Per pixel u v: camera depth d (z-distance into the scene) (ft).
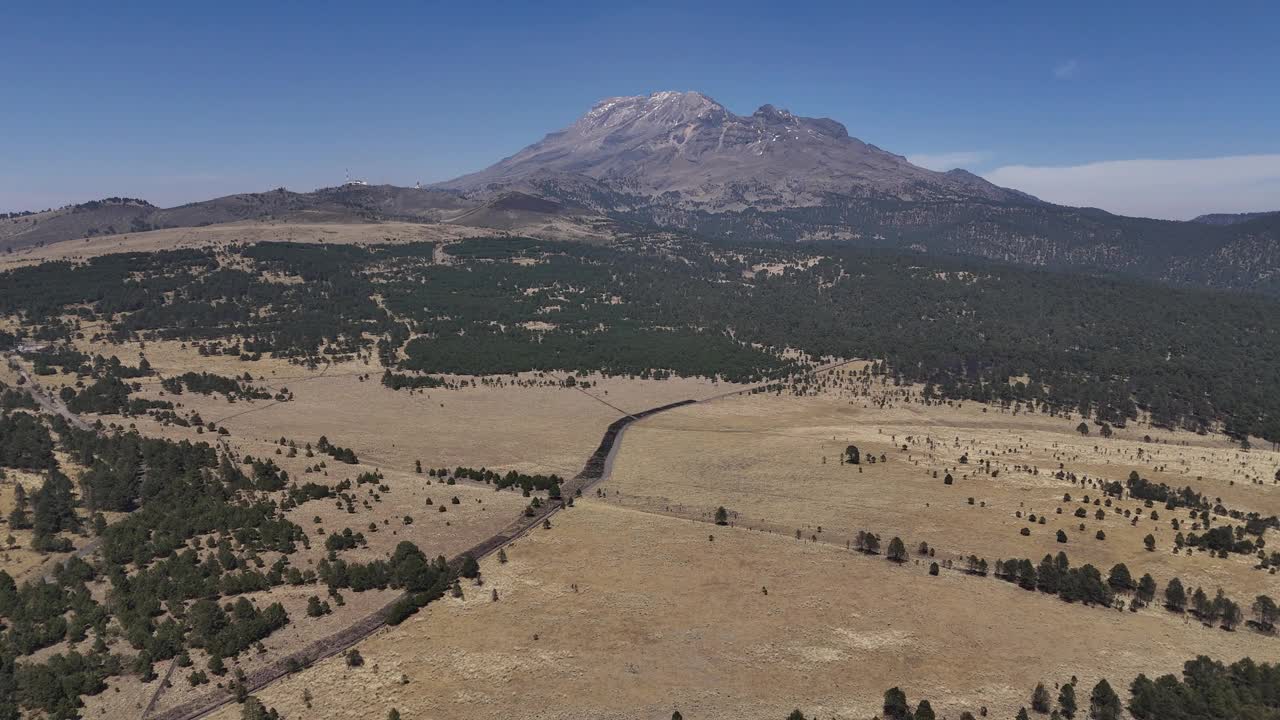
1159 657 487.61
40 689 427.33
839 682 456.04
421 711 424.46
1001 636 511.40
